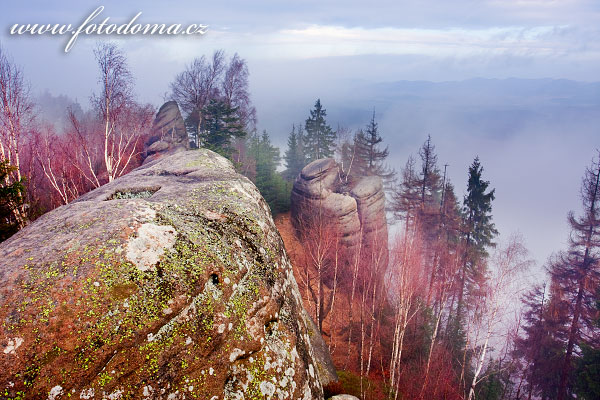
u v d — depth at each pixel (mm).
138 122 23000
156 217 4953
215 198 6148
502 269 21438
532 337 26922
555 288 26234
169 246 4535
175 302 4070
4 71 16750
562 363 25781
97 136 25531
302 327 5863
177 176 7602
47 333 3412
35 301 3562
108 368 3549
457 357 26625
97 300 3719
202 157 8617
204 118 39031
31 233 4609
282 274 5777
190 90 39812
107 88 19422
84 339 3504
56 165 21594
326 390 9602
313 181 35438
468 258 32156
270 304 5043
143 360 3719
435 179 40281
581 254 26531
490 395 24188
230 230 5477
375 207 34719
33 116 19156
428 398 20203
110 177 20422
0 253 4164
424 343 25250
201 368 4047
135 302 3854
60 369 3346
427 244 35156
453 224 37469
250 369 4434
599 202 26688
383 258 29453
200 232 5051
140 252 4289
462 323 29672
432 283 28500
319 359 10305
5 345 3266
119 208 5031
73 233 4449
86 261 4008
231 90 41688
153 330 3842
